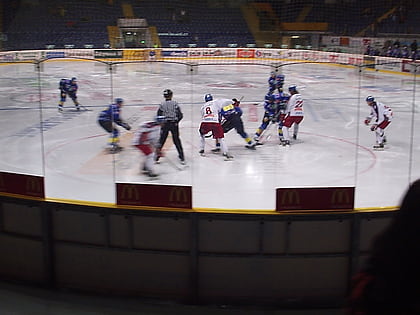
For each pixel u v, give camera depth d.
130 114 10.93
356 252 5.02
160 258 5.16
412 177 7.23
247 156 8.61
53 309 5.02
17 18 28.31
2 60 23.02
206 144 9.41
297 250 5.03
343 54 22.77
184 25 31.50
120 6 30.91
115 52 26.19
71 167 7.63
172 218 5.05
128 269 5.26
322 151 8.98
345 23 28.42
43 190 5.33
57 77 14.93
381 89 11.22
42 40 28.59
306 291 5.12
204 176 7.23
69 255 5.39
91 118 11.59
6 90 14.38
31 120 11.45
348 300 1.66
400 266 1.46
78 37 29.47
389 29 26.73
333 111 12.45
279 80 9.29
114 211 5.12
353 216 4.94
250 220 4.95
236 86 14.84
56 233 5.38
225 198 6.00
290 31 30.34
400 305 1.46
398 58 21.16
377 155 8.65
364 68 10.60
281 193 4.96
